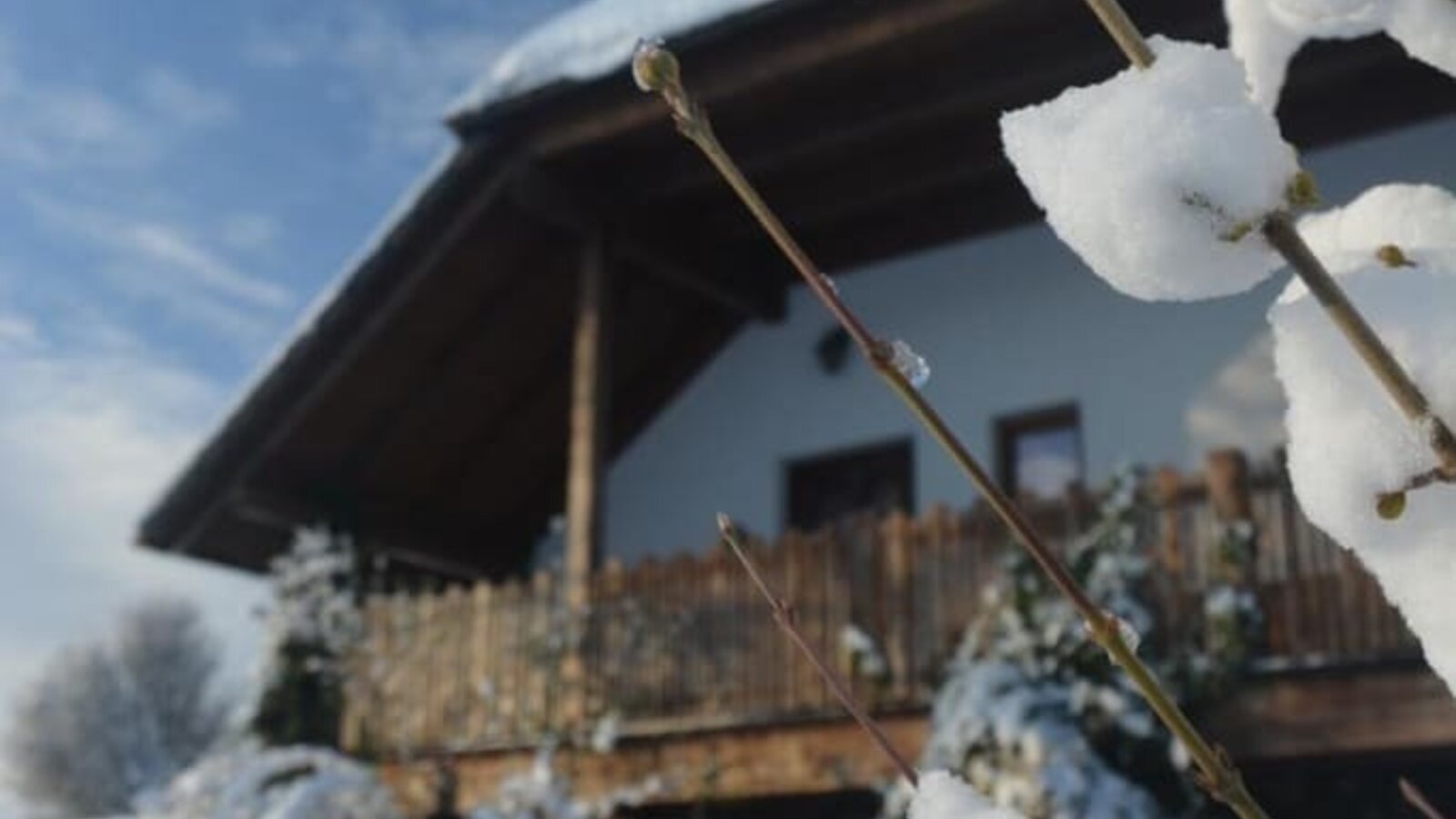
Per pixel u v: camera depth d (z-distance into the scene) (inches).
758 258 475.5
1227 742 287.6
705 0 362.6
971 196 448.5
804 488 469.1
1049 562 35.4
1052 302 430.3
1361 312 32.0
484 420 500.4
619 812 375.9
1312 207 30.5
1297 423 33.0
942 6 335.6
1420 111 378.0
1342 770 306.8
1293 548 296.5
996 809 37.3
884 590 342.6
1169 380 405.7
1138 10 323.0
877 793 331.0
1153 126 30.4
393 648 422.0
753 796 340.8
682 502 488.4
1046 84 352.5
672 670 366.6
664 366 505.7
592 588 385.1
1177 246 30.2
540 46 396.8
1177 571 305.6
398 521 509.7
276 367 456.8
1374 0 35.2
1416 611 31.6
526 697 388.8
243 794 351.6
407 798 397.4
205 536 486.9
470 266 436.8
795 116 385.1
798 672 346.9
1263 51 38.8
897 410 451.2
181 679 2320.4
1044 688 297.6
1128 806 275.4
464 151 407.8
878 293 463.8
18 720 2262.6
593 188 413.1
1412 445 31.1
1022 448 429.1
